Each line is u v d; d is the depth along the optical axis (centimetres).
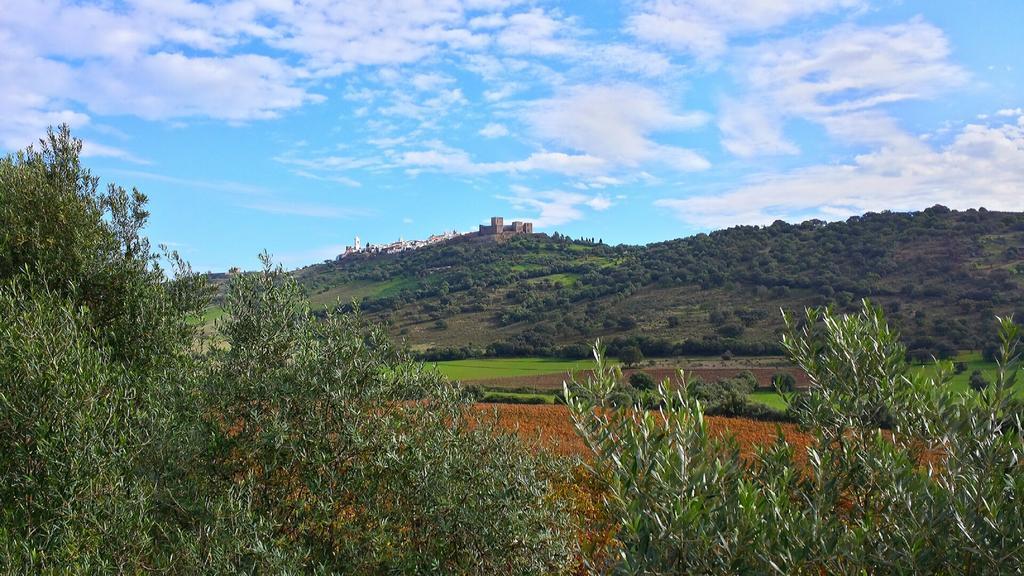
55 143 1227
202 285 1186
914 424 399
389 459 701
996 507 307
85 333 859
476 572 670
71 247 1086
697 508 304
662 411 388
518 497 700
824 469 390
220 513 620
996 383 364
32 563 534
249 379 770
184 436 714
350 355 772
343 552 685
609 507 360
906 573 320
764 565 316
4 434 676
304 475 711
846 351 429
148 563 615
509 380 6362
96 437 652
